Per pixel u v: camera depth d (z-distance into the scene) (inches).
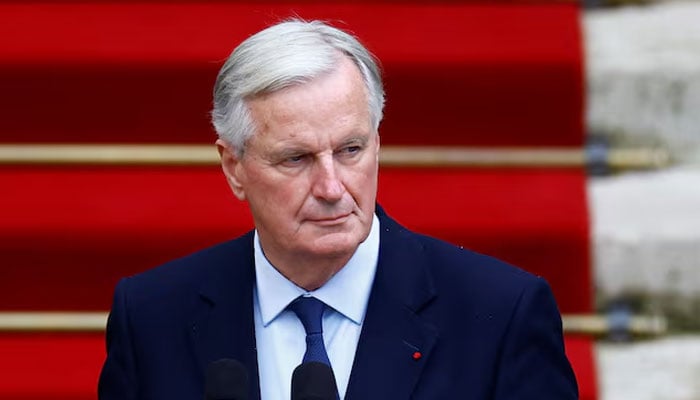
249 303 393.1
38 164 658.2
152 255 633.0
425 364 378.6
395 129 661.3
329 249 358.9
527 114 659.4
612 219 629.9
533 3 688.4
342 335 387.9
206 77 659.4
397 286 388.2
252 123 352.8
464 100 658.2
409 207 633.0
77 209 636.1
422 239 403.5
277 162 353.4
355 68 352.8
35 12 679.1
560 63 650.2
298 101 346.3
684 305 628.1
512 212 629.6
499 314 379.6
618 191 646.5
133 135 666.2
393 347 380.5
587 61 662.5
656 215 629.6
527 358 378.3
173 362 392.2
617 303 630.5
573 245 623.2
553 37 663.1
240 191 379.2
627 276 625.3
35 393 606.2
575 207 629.6
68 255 634.2
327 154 349.7
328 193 349.4
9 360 617.9
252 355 384.8
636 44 679.7
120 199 640.4
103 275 636.1
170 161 653.9
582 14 709.9
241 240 408.8
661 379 602.2
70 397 606.9
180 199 640.4
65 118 664.4
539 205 632.4
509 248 625.9
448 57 652.7
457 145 662.5
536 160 652.1
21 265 636.1
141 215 633.0
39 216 633.0
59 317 631.2
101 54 657.6
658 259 622.5
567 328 617.6
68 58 657.0
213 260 406.0
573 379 388.8
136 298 402.6
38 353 622.2
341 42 353.4
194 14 681.0
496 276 387.5
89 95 661.9
